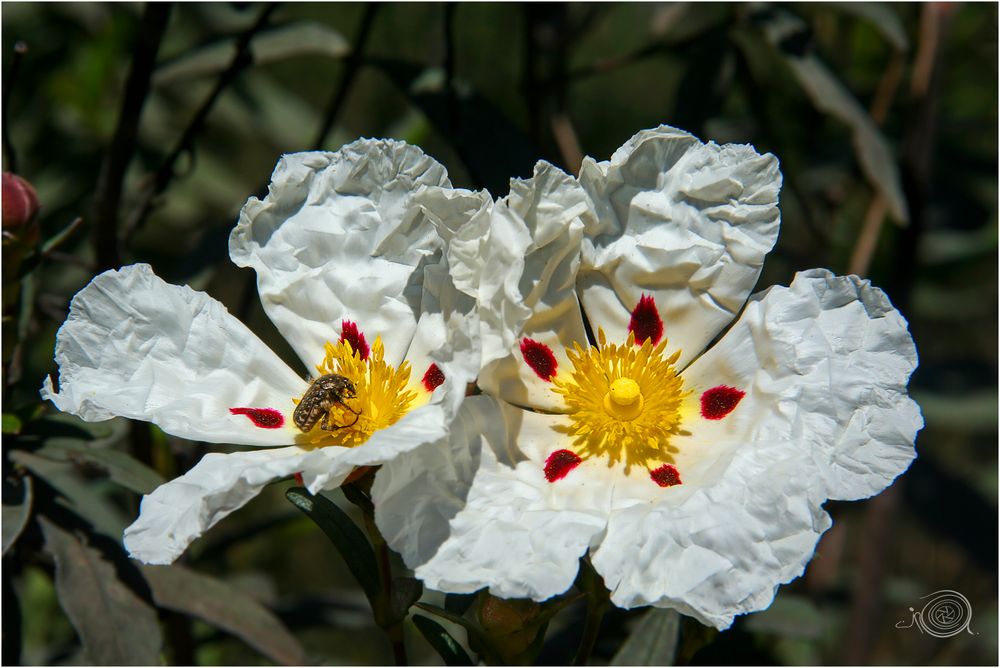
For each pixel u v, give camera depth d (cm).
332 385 44
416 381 45
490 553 42
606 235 45
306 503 44
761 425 44
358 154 45
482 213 43
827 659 57
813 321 44
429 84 52
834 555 57
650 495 44
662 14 56
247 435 44
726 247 45
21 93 57
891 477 43
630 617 51
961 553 59
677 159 45
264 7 55
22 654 50
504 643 43
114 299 44
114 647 46
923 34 55
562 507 43
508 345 43
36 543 48
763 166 45
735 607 42
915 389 59
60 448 47
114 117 57
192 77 55
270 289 45
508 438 44
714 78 55
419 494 42
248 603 48
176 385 44
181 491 42
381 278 45
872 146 52
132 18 57
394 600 44
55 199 57
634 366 45
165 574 48
